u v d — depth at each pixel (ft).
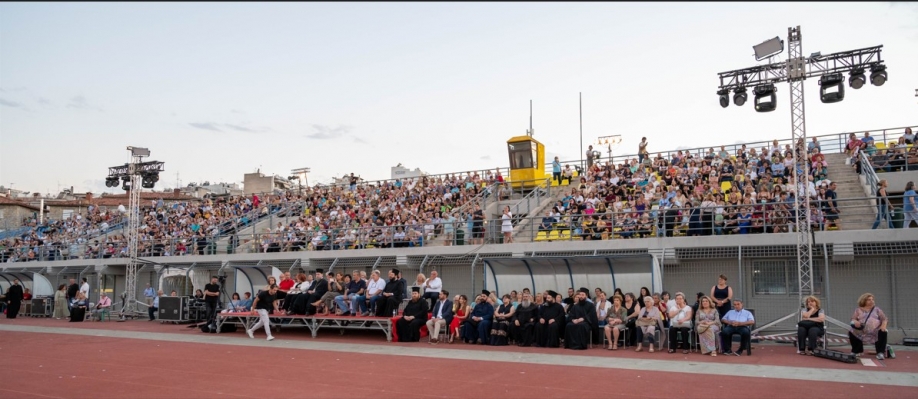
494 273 71.20
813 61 61.26
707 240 68.44
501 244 80.89
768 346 57.21
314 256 95.09
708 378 40.81
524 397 35.27
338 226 105.81
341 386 39.04
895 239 61.16
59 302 103.50
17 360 51.65
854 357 46.70
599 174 99.91
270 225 124.47
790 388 37.19
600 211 81.97
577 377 41.55
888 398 34.27
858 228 71.41
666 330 55.77
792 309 65.72
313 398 35.55
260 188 215.31
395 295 65.57
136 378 42.47
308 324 68.90
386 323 68.03
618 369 44.78
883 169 78.69
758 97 63.82
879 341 48.29
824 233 63.93
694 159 96.32
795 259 66.13
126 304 99.45
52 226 166.50
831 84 60.23
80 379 42.24
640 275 64.59
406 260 86.43
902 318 61.31
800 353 51.80
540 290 69.36
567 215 79.77
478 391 37.11
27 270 131.64
